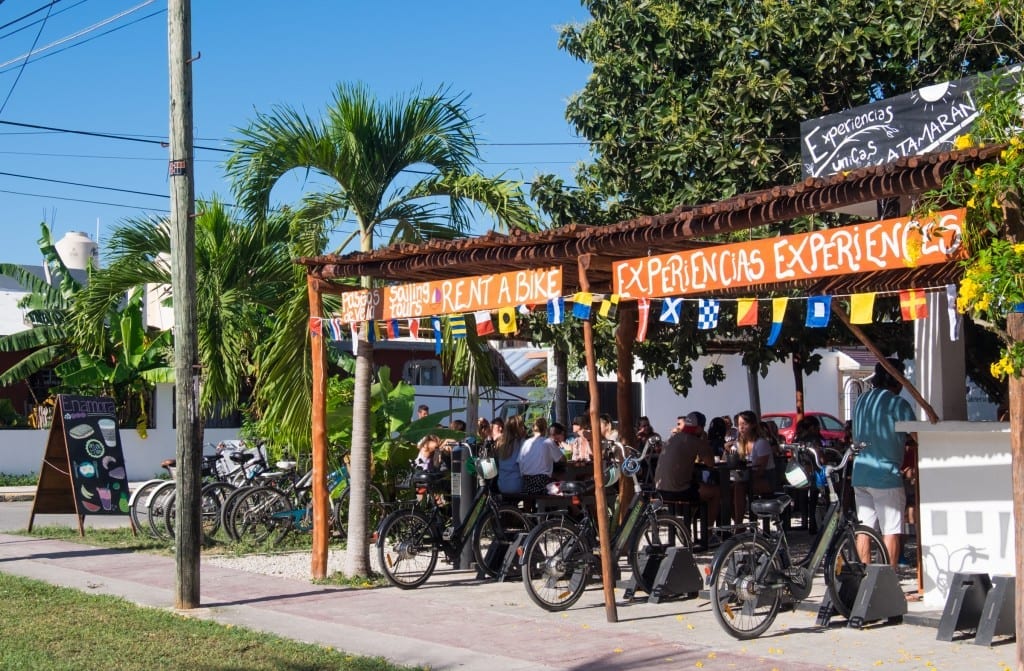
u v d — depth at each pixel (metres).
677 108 15.16
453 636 8.98
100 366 26.03
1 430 26.53
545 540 10.13
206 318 18.44
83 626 9.27
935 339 10.09
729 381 30.89
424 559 12.03
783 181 14.66
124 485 16.42
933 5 13.46
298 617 9.88
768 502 8.97
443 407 29.50
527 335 17.28
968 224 6.51
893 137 10.68
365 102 12.39
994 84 6.74
